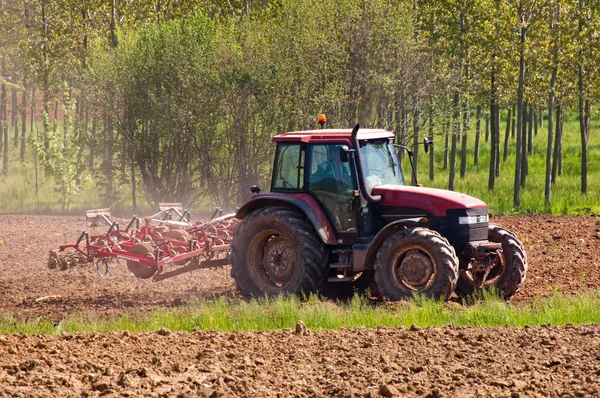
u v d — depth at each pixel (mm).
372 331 30719
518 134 93812
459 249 38750
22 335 29422
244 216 42719
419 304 36188
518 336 29422
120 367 25109
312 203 39719
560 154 134500
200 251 42250
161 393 22391
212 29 90500
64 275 48594
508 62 100125
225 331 31500
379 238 38438
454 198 39000
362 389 23109
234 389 22938
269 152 88188
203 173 89750
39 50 110562
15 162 135500
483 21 95812
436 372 24812
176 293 43094
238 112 87750
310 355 27078
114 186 96875
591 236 63312
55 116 104312
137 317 35375
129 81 89312
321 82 87062
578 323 33031
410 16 91125
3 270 50344
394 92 87875
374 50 87625
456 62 98500
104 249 41938
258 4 114250
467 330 30625
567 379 23984
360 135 40406
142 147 90438
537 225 72062
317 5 88938
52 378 23422
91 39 112688
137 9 110125
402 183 42312
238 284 41188
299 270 39188
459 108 99625
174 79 88500
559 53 93812
